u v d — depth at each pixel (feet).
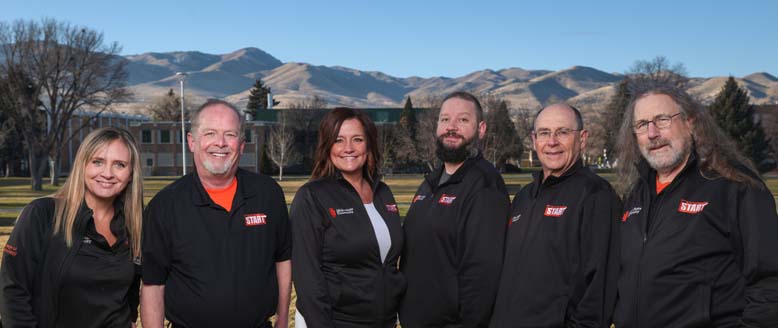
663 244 11.21
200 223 12.03
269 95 359.05
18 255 11.54
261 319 12.41
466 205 13.46
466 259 13.20
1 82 136.26
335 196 13.64
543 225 12.58
